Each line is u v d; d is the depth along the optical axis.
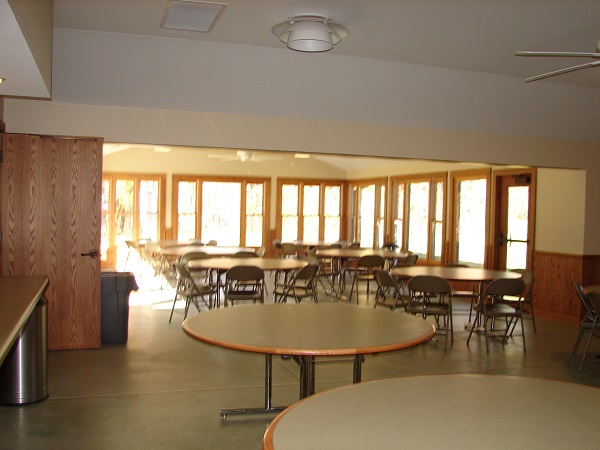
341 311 3.45
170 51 5.40
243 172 12.82
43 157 5.29
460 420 1.63
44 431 3.50
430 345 5.93
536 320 7.52
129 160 11.99
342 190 13.52
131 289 5.73
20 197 5.26
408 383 1.99
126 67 5.43
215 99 5.85
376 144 6.55
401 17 4.59
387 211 11.74
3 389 3.91
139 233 12.08
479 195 9.20
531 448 1.45
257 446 3.35
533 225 8.13
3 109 5.36
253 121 6.05
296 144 6.21
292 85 5.94
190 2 4.35
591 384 4.71
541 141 7.30
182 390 4.32
